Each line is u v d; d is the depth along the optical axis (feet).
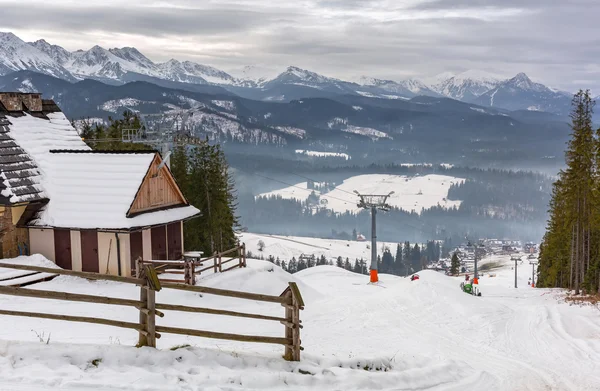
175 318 66.59
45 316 32.60
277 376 34.40
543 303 124.77
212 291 35.53
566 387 46.03
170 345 40.27
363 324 75.00
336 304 90.12
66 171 96.89
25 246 92.38
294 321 38.88
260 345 49.62
